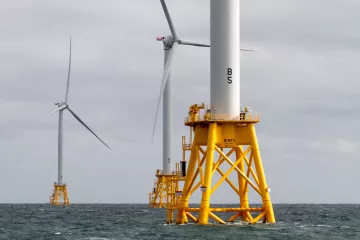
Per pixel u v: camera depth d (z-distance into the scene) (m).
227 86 101.75
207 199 100.69
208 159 99.50
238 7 103.56
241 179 108.31
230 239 85.38
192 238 86.69
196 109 104.06
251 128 100.94
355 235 98.19
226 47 102.19
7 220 181.00
